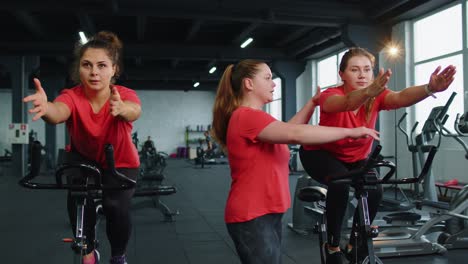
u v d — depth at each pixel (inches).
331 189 77.8
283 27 377.1
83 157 72.9
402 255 129.9
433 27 290.7
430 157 62.4
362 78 75.3
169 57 412.5
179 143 790.5
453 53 271.7
